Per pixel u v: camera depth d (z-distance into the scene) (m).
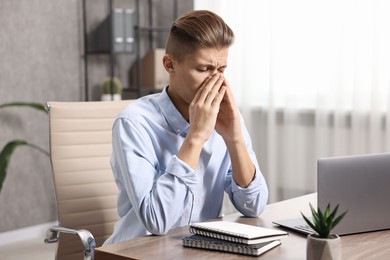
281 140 4.60
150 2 5.09
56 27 4.42
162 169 1.78
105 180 2.17
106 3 4.76
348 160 1.56
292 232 1.63
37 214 4.39
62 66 4.48
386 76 4.01
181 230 1.66
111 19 4.50
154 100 1.83
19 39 4.21
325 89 4.31
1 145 4.16
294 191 4.55
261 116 4.69
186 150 1.64
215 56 1.66
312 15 4.31
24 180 4.30
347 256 1.42
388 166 1.61
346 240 1.55
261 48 4.63
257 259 1.37
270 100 4.55
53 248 4.01
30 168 4.34
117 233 1.80
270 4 4.50
